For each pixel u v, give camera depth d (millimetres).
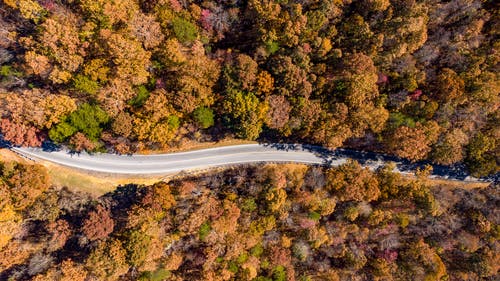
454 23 63844
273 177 64062
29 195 56500
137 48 54062
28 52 53406
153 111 57125
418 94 63844
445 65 65688
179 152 65938
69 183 62281
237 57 58781
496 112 65312
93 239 57969
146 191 63500
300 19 56188
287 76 57156
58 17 54219
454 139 64562
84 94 57344
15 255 60062
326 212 64938
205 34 60531
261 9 55812
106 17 53375
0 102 56500
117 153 63750
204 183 65875
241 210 64500
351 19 59750
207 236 60812
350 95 60031
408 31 58469
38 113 54062
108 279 60062
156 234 60250
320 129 62531
